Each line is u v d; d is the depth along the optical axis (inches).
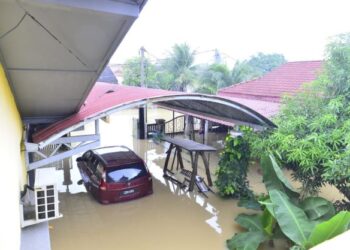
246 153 333.4
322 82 259.6
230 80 929.5
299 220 188.5
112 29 105.5
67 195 352.2
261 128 310.5
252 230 242.8
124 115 1007.6
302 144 233.5
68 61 135.8
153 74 1145.4
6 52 122.5
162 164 473.7
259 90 578.2
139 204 331.0
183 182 381.1
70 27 103.9
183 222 293.4
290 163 272.8
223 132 722.2
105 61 136.9
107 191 321.1
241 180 340.2
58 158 240.7
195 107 394.3
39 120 249.1
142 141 631.2
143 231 277.0
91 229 278.4
